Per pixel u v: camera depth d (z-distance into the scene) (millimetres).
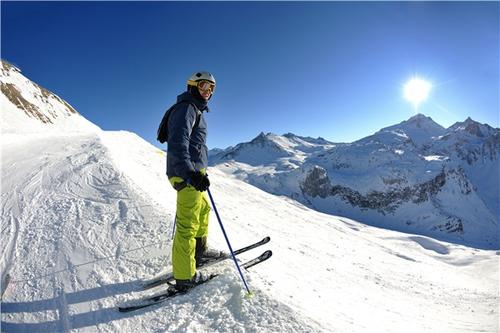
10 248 5371
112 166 9711
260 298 4203
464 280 32062
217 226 9039
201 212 4688
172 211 6820
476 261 79125
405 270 20656
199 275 4426
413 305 10648
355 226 136875
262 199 30391
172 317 3934
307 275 7836
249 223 13781
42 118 50188
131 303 4168
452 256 91500
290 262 8484
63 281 4539
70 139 17453
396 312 8336
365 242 32219
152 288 4457
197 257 4762
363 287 10281
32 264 4918
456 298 15688
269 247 9148
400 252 37750
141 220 6172
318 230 23734
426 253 93062
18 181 9008
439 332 7605
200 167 4172
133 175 9398
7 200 7559
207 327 3809
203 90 4094
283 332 3730
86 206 6852
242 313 3977
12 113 43656
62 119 55906
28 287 4422
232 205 18438
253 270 5129
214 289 4332
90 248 5293
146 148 24047
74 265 4879
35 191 8008
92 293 4324
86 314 3984
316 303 5117
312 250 13453
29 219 6410
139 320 3918
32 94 56688
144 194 7445
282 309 4066
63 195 7582
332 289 7578
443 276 26969
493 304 15383
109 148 13562
